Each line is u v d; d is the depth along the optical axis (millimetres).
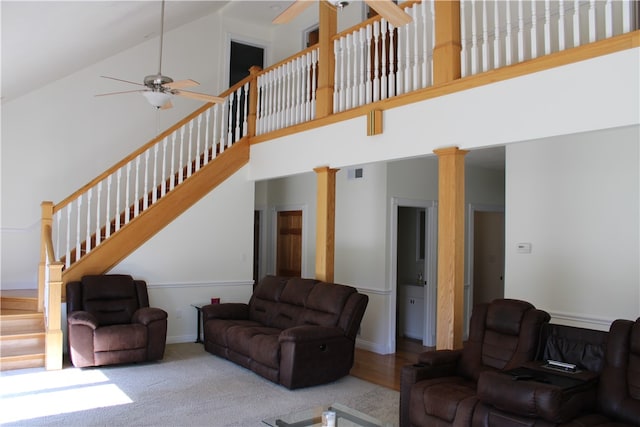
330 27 5891
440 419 3268
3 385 4645
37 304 5840
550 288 4703
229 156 7129
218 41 8711
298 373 4734
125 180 7594
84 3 4652
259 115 7270
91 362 5191
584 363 3268
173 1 6184
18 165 6918
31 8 4156
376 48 5195
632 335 3023
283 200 8492
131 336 5379
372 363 5934
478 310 3979
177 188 6703
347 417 3287
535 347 3514
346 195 7098
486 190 7699
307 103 6191
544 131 3754
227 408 4203
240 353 5430
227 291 7109
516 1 4879
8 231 6840
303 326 4965
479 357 3789
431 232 7145
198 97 5520
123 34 6672
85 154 7391
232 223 7145
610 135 4367
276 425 3113
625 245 4238
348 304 5184
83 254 6301
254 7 8438
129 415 3982
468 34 5141
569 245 4598
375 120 5039
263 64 9281
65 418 3877
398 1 6777
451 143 4398
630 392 2926
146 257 6461
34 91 7031
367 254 6730
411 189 6867
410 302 7645
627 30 3377
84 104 7410
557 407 2725
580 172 4551
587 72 3535
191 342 6742
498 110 4059
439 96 4523
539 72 3807
